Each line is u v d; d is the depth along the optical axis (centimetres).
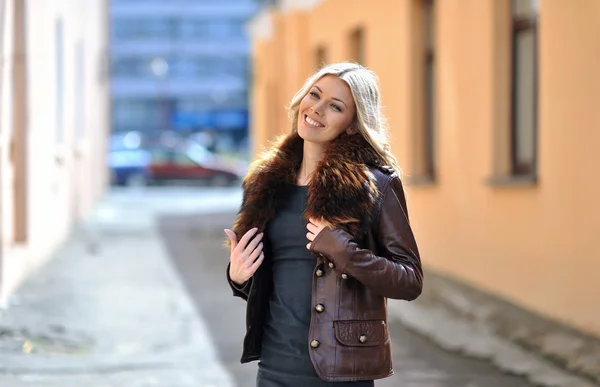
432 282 1145
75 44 1728
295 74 2177
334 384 337
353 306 337
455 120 1157
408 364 760
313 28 2050
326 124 350
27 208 1089
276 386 345
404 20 1342
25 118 1061
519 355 787
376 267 329
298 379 341
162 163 3847
